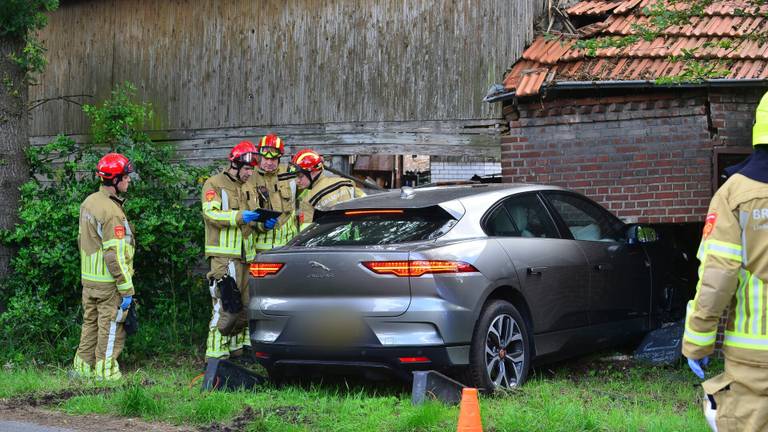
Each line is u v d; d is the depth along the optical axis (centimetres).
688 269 936
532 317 654
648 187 877
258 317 640
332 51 1123
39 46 1001
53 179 996
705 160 856
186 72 1206
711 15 927
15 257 931
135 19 1242
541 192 720
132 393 603
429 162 1480
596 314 725
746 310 325
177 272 957
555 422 520
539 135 922
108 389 692
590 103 898
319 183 838
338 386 674
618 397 624
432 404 539
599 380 698
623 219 886
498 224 656
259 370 785
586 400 610
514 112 941
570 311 694
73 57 1281
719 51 847
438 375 573
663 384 677
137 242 901
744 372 324
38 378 752
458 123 1059
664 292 837
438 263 587
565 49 935
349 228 648
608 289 741
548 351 673
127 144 986
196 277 969
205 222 823
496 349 621
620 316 759
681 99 864
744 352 323
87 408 611
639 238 780
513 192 688
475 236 627
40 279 915
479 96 1049
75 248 901
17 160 959
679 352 748
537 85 880
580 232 745
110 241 753
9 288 922
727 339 331
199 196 991
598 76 865
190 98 1202
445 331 580
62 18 1291
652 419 535
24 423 571
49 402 650
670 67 851
